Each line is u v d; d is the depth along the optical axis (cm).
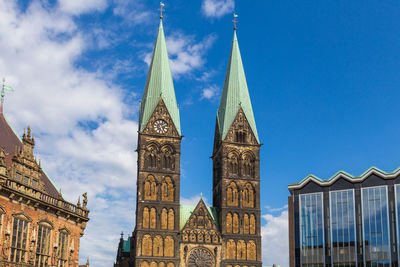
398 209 12081
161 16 16475
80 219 8956
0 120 8788
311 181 13175
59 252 8444
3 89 9112
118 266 16550
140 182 14338
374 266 11962
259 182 15038
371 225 12256
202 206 14538
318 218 12862
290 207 13288
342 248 12406
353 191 12662
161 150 14725
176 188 14500
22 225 7719
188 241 14138
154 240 13975
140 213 14075
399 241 11894
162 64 15725
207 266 14062
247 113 15675
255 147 15338
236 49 16538
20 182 7712
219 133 15575
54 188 9125
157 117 14975
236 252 14312
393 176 12294
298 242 12925
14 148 8594
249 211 14712
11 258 7456
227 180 14888
